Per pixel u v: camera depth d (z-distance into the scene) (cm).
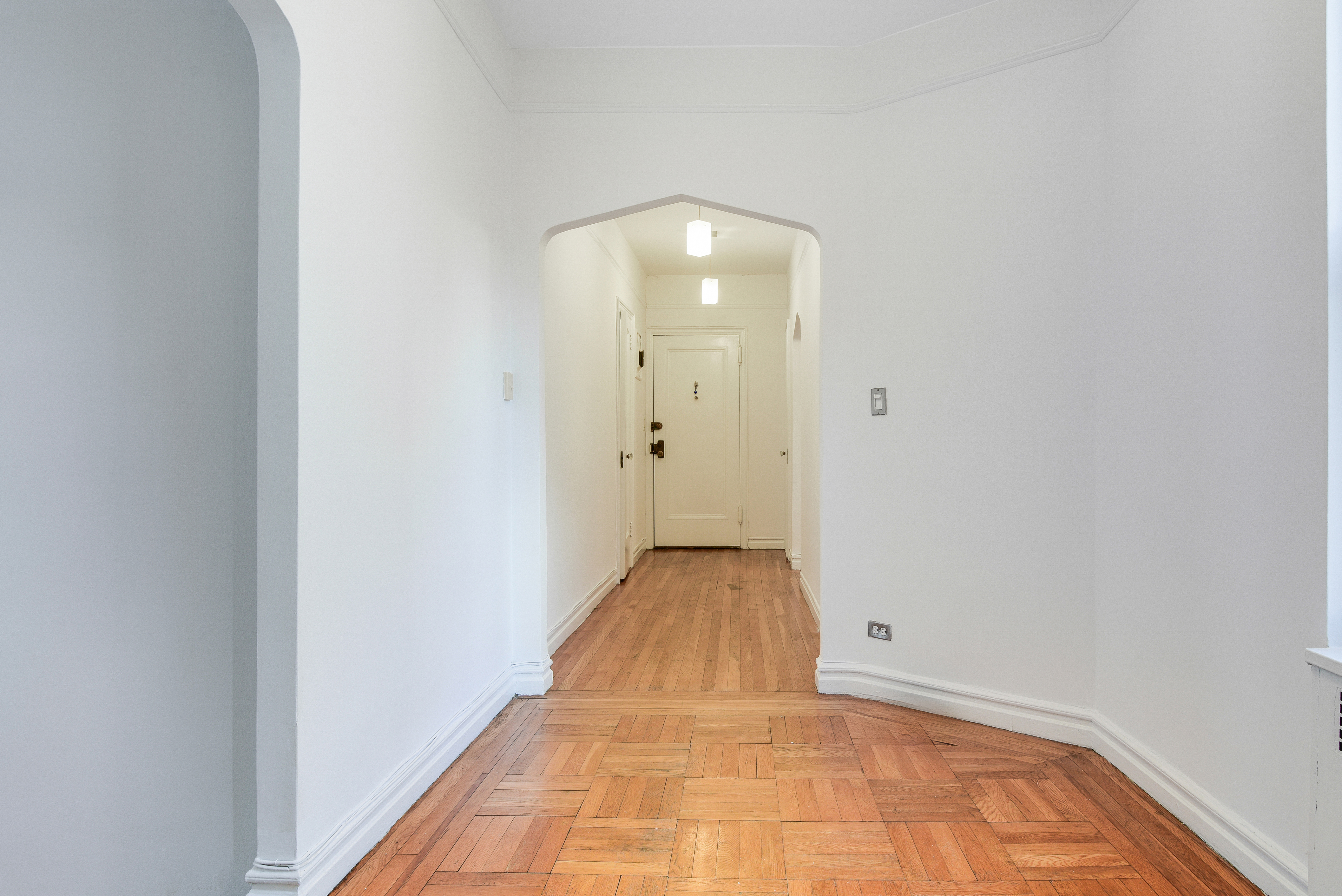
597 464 516
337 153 184
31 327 193
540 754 265
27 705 193
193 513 191
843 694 327
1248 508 189
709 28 310
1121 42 250
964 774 246
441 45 252
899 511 313
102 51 193
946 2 288
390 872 191
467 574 277
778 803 227
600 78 328
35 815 195
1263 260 183
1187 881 186
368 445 201
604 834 210
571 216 329
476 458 286
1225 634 198
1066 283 270
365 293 199
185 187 192
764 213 325
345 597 189
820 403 327
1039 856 197
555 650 399
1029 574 280
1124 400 247
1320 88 165
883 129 314
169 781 194
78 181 193
